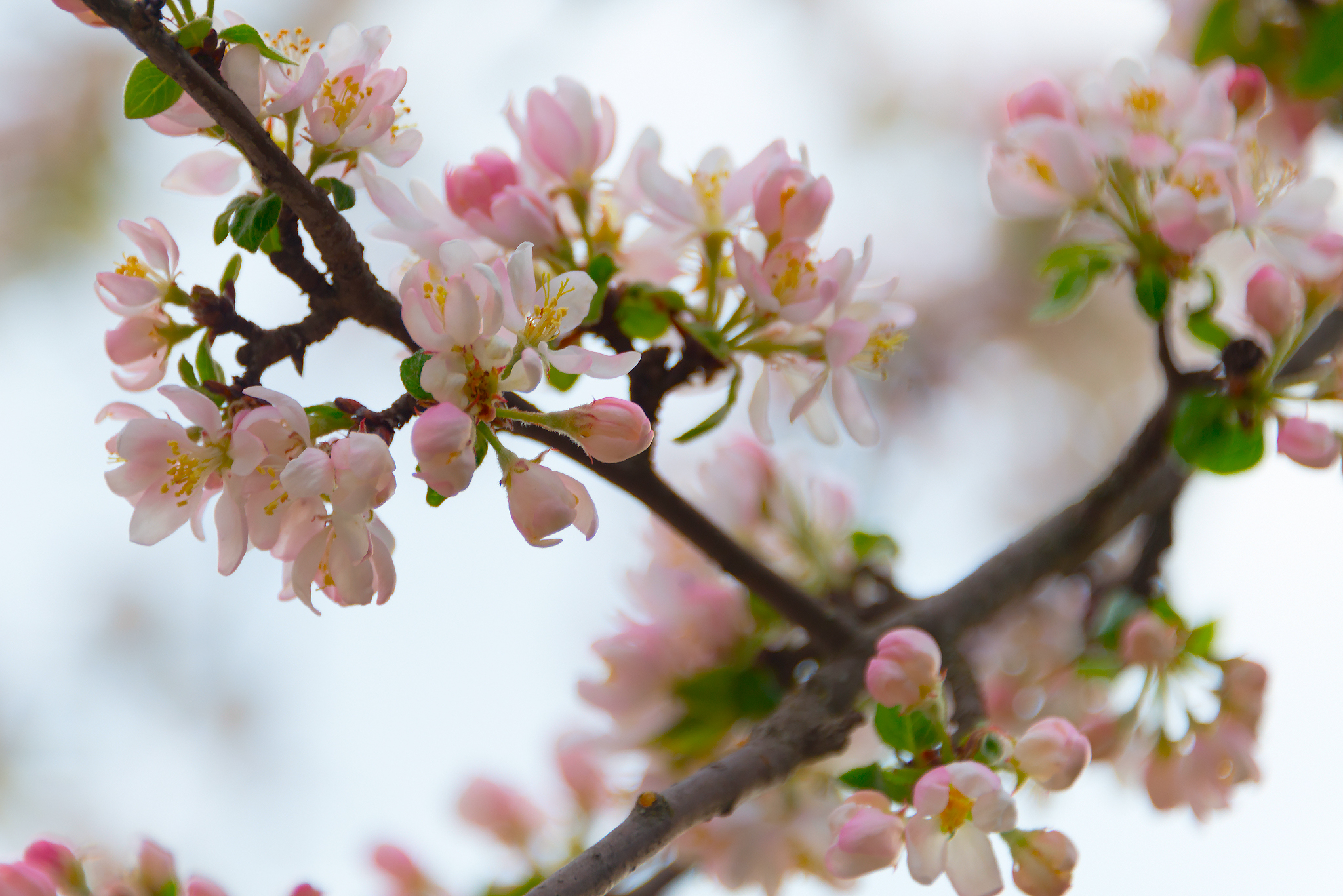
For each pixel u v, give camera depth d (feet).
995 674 4.81
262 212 4.19
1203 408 4.48
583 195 4.42
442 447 4.09
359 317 4.25
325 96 4.22
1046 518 4.61
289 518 4.17
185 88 4.14
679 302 4.37
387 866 4.79
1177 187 4.42
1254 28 4.87
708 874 4.59
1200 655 4.57
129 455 4.16
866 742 4.66
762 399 4.40
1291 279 4.49
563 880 4.15
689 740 4.66
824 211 4.33
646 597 4.72
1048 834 4.27
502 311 4.12
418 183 4.37
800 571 4.78
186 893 4.46
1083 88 4.50
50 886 4.38
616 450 4.17
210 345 4.24
